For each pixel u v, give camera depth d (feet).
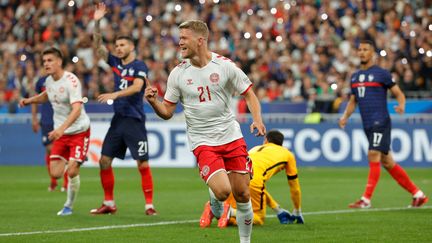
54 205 107.86
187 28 64.64
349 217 91.71
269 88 197.67
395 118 177.47
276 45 215.31
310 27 216.13
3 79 224.12
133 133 97.14
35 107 138.92
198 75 65.46
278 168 84.02
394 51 200.75
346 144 178.70
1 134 197.88
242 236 66.64
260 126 64.49
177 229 81.41
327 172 168.35
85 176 164.14
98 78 204.03
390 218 90.58
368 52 107.14
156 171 175.94
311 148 181.16
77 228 82.58
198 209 102.17
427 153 175.11
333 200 112.88
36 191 131.03
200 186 139.23
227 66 65.41
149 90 63.26
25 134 196.03
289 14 224.74
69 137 97.40
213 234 77.41
